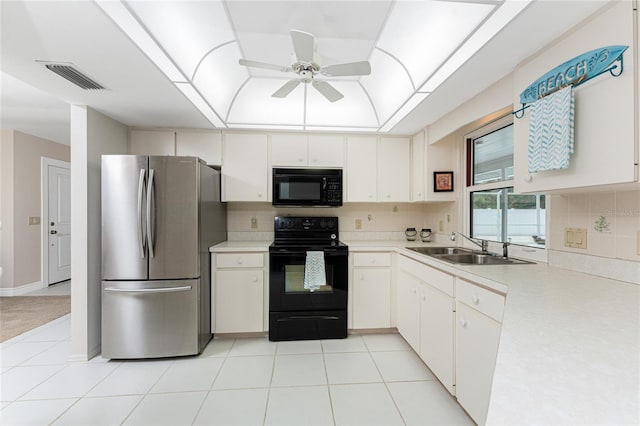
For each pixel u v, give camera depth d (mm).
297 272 2650
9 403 1753
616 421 398
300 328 2637
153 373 2088
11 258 3828
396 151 3082
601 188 1306
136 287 2258
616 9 1122
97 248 2361
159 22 1460
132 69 1743
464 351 1604
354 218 3350
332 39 1945
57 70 1746
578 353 625
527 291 1177
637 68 1062
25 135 3961
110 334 2238
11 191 3816
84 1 1180
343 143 3020
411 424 1587
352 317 2732
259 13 1664
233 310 2643
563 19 1275
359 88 2695
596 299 1064
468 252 2418
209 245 2611
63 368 2146
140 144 2811
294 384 1950
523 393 475
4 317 3104
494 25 1358
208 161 2887
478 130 2541
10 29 1351
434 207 3240
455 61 1673
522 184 1607
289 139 2967
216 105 2430
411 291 2373
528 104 1554
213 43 1883
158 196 2273
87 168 2266
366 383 1964
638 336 719
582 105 1251
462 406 1617
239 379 2012
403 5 1597
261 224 3234
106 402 1764
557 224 1716
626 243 1345
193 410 1695
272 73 2465
